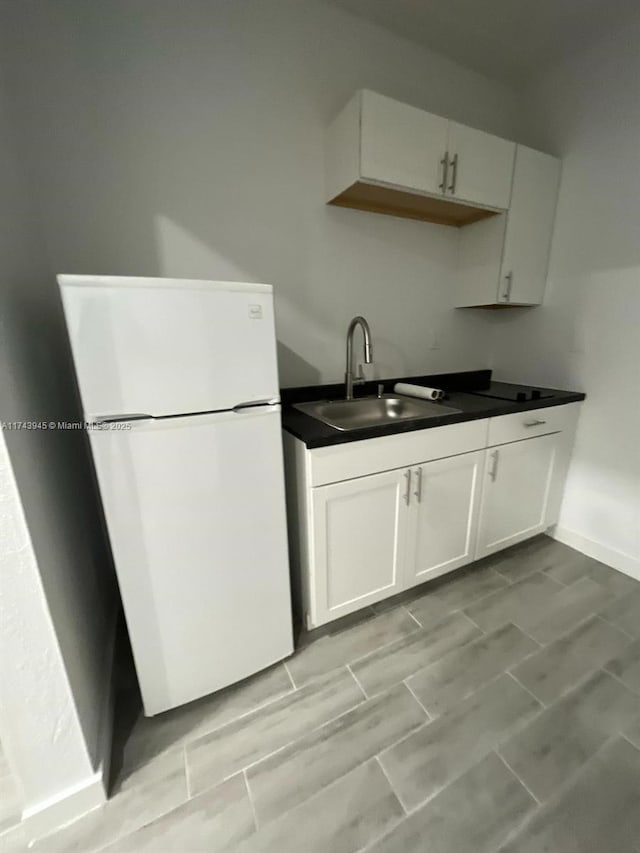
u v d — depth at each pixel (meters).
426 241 1.96
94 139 1.25
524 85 1.93
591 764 1.01
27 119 1.16
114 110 1.26
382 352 1.97
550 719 1.13
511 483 1.77
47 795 0.89
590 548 1.94
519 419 1.68
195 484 1.03
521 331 2.13
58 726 0.87
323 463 1.23
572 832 0.88
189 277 1.47
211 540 1.09
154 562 1.03
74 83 1.20
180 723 1.15
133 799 0.96
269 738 1.10
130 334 0.88
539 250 1.90
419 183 1.51
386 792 0.96
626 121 1.56
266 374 1.06
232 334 0.98
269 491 1.15
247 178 1.49
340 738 1.09
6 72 1.04
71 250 1.29
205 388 0.98
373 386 1.95
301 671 1.32
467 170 1.60
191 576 1.08
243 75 1.41
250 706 1.20
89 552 1.31
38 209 1.19
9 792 0.99
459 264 2.06
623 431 1.74
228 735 1.11
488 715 1.15
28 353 0.94
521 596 1.67
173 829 0.90
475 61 1.79
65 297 0.82
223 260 1.51
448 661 1.34
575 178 1.78
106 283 0.84
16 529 0.75
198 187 1.42
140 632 1.06
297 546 1.43
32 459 0.86
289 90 1.50
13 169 0.99
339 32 1.54
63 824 0.91
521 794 0.95
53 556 0.91
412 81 1.72
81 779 0.93
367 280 1.84
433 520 1.56
